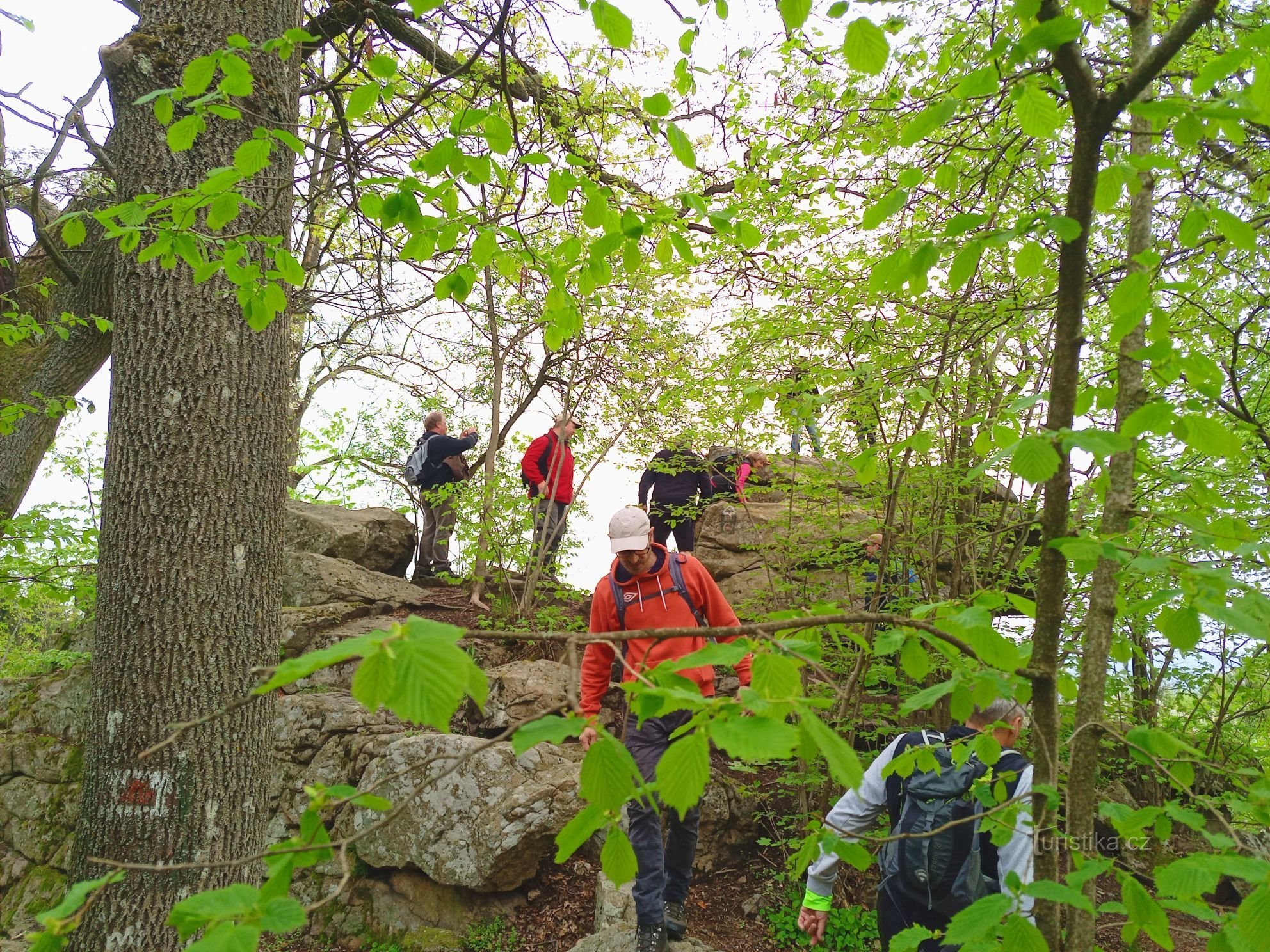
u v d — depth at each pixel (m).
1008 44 1.52
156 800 3.08
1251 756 5.36
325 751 5.56
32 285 6.26
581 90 6.09
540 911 4.80
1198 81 1.45
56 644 7.61
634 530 3.63
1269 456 3.46
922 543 5.26
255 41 3.47
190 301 3.38
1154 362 1.76
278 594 3.57
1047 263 3.79
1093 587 1.83
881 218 1.69
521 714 5.76
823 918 2.80
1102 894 4.53
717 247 5.30
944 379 2.28
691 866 3.89
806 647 1.23
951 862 2.42
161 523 3.26
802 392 4.15
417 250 2.54
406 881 4.92
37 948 0.94
